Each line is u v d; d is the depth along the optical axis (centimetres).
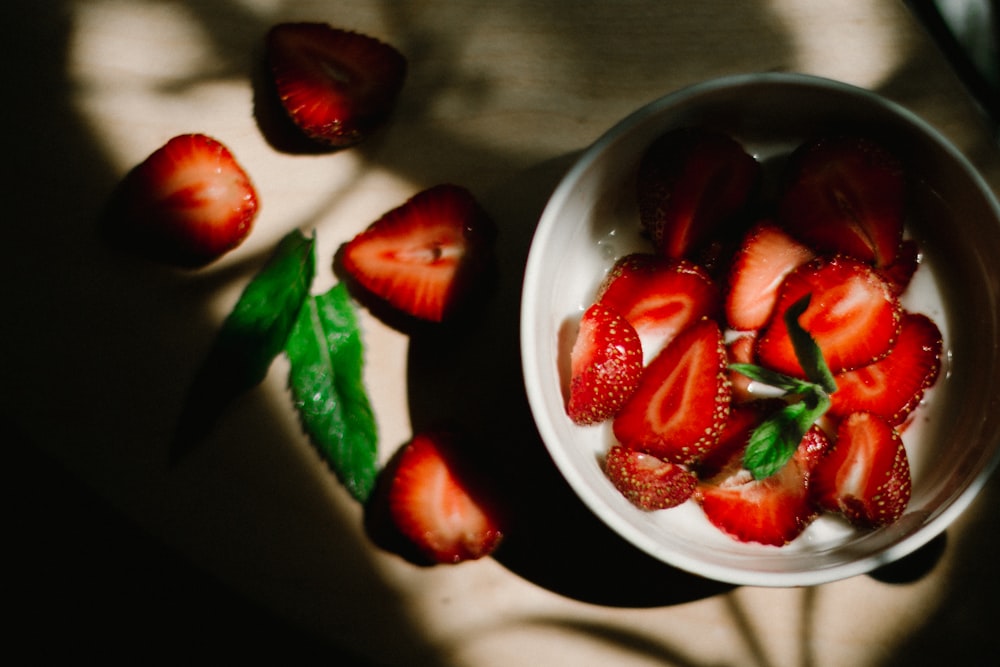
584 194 46
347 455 50
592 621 49
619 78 50
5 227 51
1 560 60
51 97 51
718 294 48
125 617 60
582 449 47
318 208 51
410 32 51
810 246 47
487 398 50
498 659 49
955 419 48
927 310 48
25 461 60
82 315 51
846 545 47
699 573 45
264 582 50
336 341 50
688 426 46
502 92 51
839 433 47
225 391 50
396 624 49
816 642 49
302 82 50
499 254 50
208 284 51
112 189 51
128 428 50
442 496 49
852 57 50
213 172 50
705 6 50
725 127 48
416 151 51
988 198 45
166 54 51
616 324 46
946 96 49
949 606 49
